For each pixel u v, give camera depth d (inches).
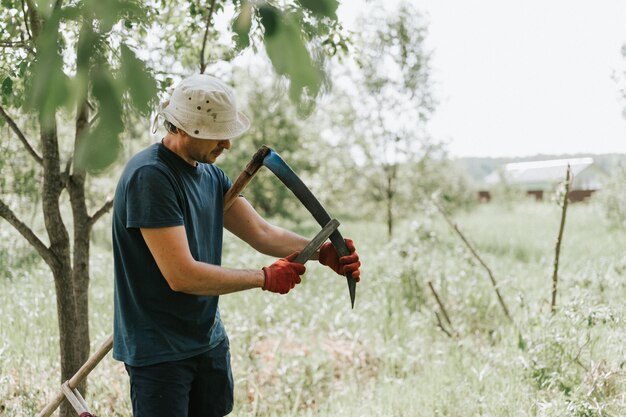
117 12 29.8
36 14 31.1
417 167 500.7
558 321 168.1
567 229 550.6
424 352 196.9
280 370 167.0
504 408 146.7
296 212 852.6
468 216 845.2
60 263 123.8
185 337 93.4
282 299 253.0
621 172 551.2
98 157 28.8
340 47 140.9
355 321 223.0
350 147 490.0
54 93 29.5
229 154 749.3
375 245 462.0
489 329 218.4
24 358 168.1
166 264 86.0
